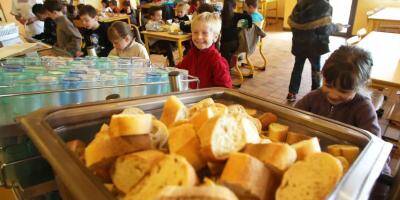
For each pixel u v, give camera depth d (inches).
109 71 39.9
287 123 25.9
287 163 16.3
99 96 34.2
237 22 130.9
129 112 23.3
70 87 32.9
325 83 42.4
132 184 15.9
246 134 18.1
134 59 50.0
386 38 94.7
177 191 11.5
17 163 25.7
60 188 18.7
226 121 17.9
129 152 17.6
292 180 15.7
